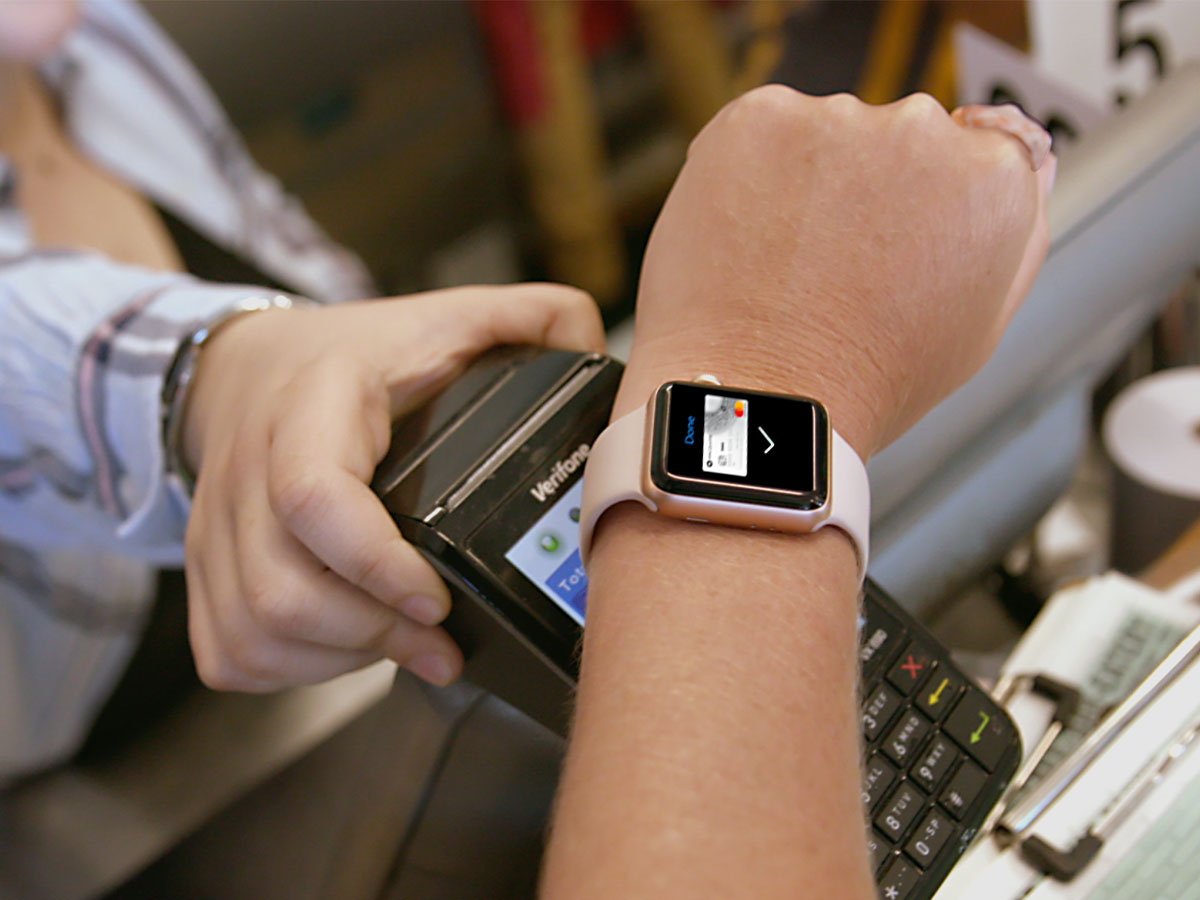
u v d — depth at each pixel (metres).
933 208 0.37
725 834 0.23
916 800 0.37
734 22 1.27
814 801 0.24
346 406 0.40
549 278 1.49
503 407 0.42
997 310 0.39
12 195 0.97
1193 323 0.76
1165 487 0.58
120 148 1.06
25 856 0.96
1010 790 0.39
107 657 1.01
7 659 0.97
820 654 0.27
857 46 0.97
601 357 0.44
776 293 0.36
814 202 0.38
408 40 1.25
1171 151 0.49
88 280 0.60
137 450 0.56
